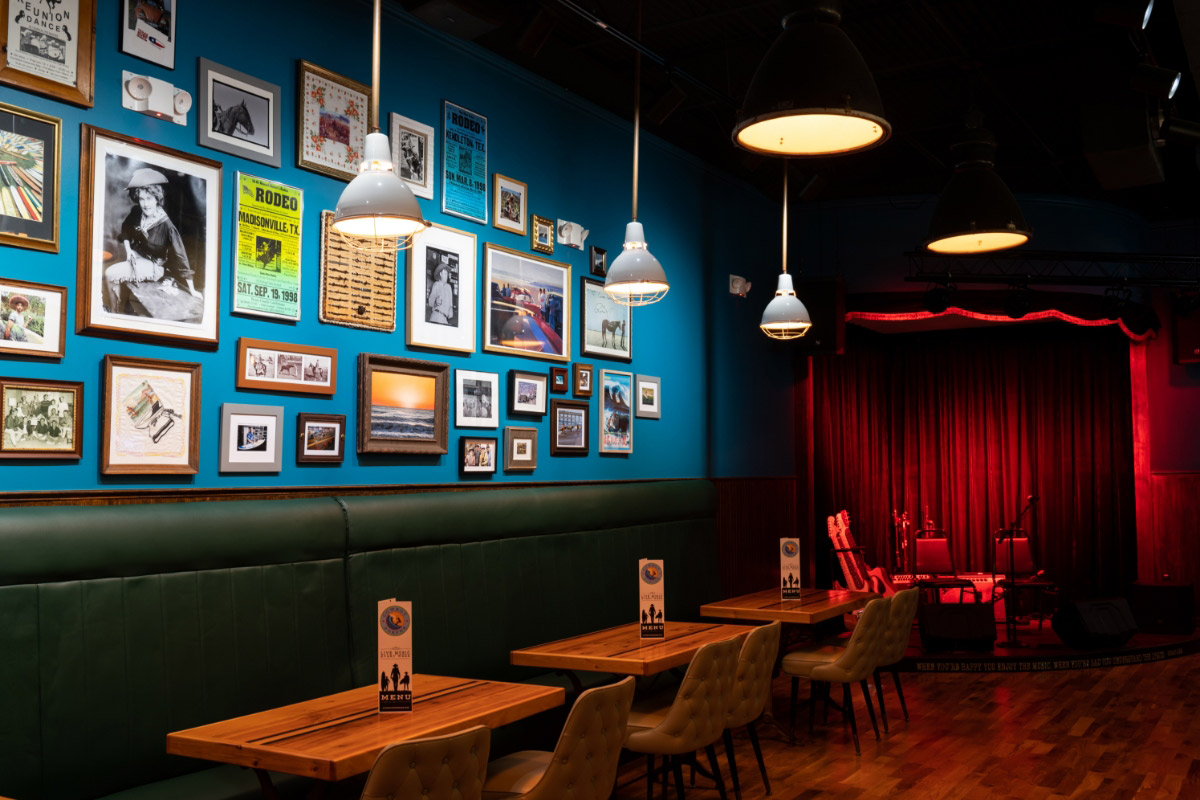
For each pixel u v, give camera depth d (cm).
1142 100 740
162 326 455
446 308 617
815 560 1101
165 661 415
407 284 590
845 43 397
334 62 552
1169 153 984
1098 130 756
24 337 405
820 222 1113
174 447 459
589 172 764
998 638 1032
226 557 444
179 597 425
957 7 698
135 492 438
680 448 870
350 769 322
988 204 615
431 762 311
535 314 696
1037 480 1262
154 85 453
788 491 1057
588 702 373
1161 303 1223
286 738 347
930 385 1300
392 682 383
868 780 575
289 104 525
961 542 1280
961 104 873
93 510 401
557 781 368
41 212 412
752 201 1021
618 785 576
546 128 718
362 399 554
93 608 394
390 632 385
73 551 388
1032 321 1233
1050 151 985
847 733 686
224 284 488
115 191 439
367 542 512
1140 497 1220
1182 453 1199
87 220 427
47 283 415
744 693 511
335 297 543
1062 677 887
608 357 773
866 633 636
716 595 829
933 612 938
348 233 434
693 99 850
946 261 1095
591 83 749
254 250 502
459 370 627
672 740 468
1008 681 869
